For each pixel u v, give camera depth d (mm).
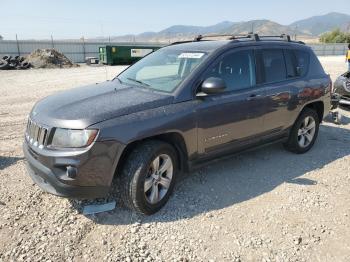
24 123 7723
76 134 3281
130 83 4508
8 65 26625
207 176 4785
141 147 3611
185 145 3982
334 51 64438
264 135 5035
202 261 3141
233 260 3168
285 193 4383
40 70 26109
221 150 4469
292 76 5438
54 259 3088
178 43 5379
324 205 4125
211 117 4160
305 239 3492
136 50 38719
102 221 3645
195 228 3600
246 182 4660
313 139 5930
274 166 5227
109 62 37406
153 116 3629
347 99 8977
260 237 3494
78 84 15898
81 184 3311
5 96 11969
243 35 5270
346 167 5289
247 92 4605
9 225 3527
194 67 4203
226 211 3934
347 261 3217
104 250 3230
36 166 3473
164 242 3367
